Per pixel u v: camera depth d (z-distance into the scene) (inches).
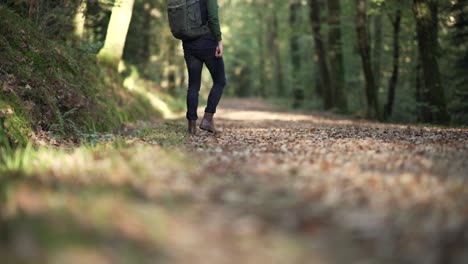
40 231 100.7
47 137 292.5
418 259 96.0
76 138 323.3
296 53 1422.2
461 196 143.6
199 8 334.3
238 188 148.2
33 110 300.2
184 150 233.9
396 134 347.6
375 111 789.9
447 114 613.6
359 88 1213.1
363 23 789.9
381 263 94.3
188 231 107.0
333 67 989.8
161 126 473.4
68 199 126.2
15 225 104.3
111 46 600.7
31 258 86.7
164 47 1098.1
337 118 770.2
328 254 98.3
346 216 120.7
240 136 342.6
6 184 142.1
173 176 161.6
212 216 118.7
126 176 160.4
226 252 96.2
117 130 419.5
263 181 158.2
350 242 105.3
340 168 184.2
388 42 978.7
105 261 87.7
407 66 968.9
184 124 512.7
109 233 102.8
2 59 310.2
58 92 351.9
